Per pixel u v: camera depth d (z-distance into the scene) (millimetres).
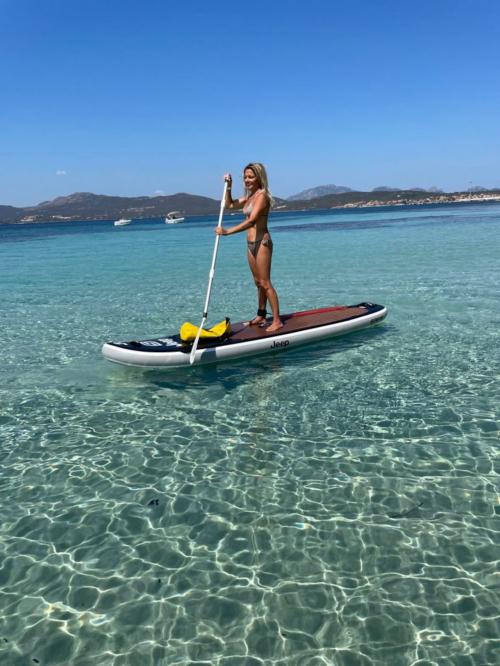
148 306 12445
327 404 5922
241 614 2889
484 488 4066
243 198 7871
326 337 8609
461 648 2625
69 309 12320
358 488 4125
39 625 2842
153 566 3289
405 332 9156
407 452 4691
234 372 7191
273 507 3900
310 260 21203
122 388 6680
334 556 3334
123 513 3875
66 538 3588
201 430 5332
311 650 2643
